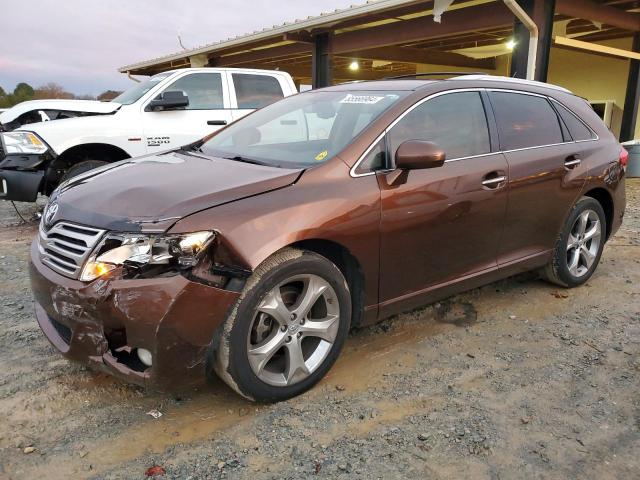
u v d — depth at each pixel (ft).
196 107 24.41
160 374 8.36
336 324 10.03
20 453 8.23
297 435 8.75
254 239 8.68
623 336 12.49
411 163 10.14
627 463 8.18
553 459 8.24
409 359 11.28
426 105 11.65
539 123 13.94
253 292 8.74
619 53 33.04
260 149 12.18
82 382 10.18
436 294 11.87
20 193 20.67
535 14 27.53
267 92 26.43
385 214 10.32
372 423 9.09
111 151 22.52
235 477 7.80
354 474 7.88
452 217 11.48
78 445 8.45
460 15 31.40
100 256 8.42
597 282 16.10
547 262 14.52
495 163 12.32
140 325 8.14
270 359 9.85
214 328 8.52
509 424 9.09
